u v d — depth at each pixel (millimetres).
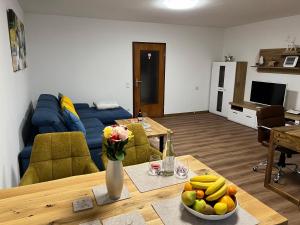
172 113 6289
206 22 5414
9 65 2297
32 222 1048
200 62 6281
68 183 1382
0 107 1787
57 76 4934
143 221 1066
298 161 3416
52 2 3668
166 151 1516
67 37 4840
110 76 5383
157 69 5816
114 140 1149
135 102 5766
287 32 4676
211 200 1086
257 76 5453
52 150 1840
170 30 5711
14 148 2266
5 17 2271
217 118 6027
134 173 1524
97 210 1143
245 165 3299
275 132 2512
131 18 4957
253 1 3523
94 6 3916
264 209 1165
